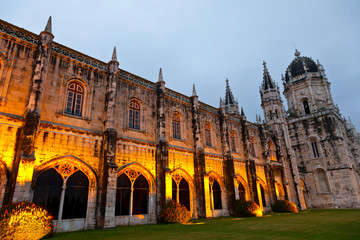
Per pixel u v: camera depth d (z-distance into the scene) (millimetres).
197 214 24719
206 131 29969
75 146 17469
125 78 22406
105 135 18844
